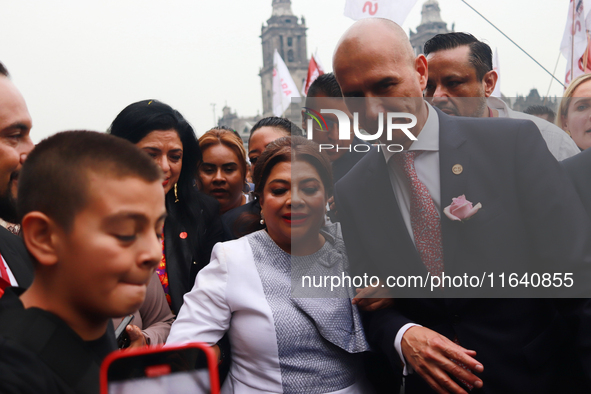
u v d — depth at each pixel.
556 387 1.54
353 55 1.47
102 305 0.75
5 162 1.21
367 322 1.67
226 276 1.57
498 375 1.48
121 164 0.75
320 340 1.56
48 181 0.74
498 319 1.49
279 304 1.55
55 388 0.72
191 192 2.38
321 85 2.50
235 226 2.07
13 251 1.29
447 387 1.41
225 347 1.65
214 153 3.11
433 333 1.46
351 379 1.62
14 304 0.79
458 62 2.46
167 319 2.01
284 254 1.65
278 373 1.52
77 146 0.76
